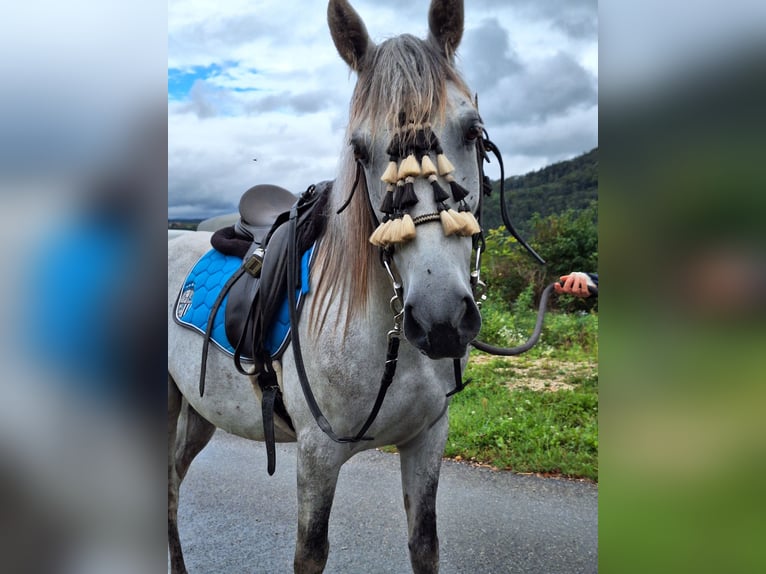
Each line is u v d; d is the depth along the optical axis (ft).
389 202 4.48
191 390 7.35
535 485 10.70
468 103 4.79
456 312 4.11
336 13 5.10
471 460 11.98
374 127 4.63
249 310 6.24
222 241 7.60
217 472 12.20
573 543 8.74
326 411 5.44
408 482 5.99
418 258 4.26
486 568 8.14
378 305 5.25
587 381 16.26
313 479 5.52
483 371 17.76
